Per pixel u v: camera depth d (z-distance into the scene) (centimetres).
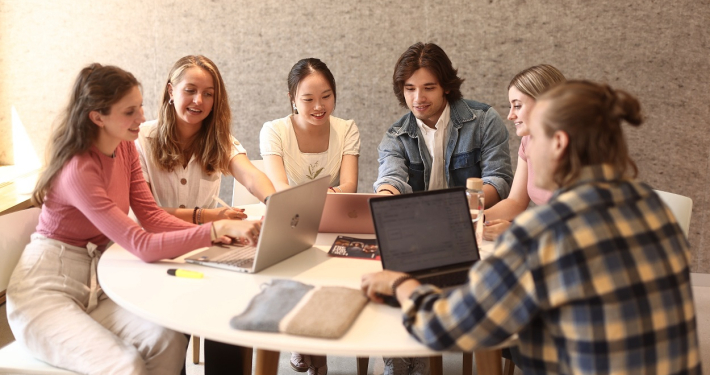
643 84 357
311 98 276
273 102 375
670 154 364
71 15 368
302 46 367
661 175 368
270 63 370
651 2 347
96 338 183
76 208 204
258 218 248
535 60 359
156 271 186
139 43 370
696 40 349
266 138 290
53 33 370
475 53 361
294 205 186
